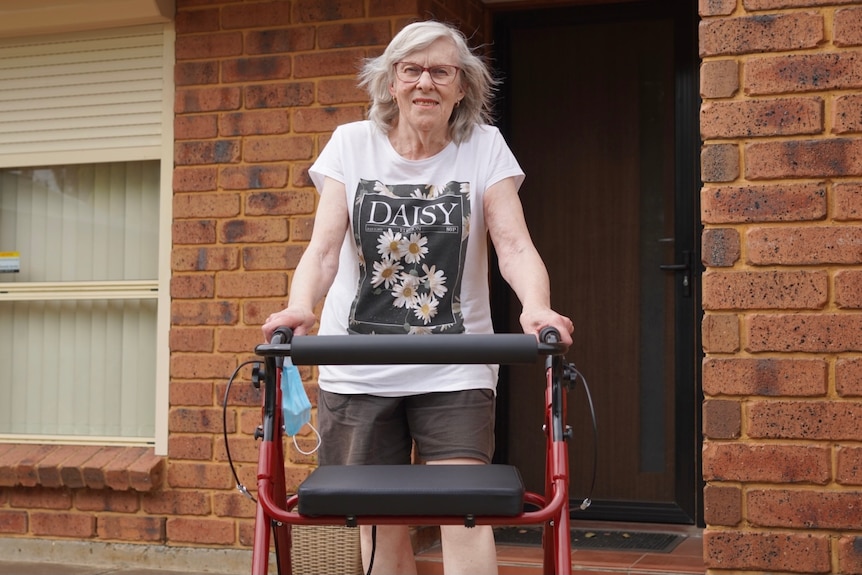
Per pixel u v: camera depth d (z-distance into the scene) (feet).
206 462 16.65
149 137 17.40
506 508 7.19
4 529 17.56
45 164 18.06
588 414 18.03
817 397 12.00
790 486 12.05
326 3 16.19
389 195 9.39
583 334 18.10
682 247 17.52
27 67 18.12
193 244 16.78
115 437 17.94
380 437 9.57
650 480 17.74
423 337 7.49
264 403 7.95
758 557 12.08
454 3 17.16
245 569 16.35
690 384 17.40
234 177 16.58
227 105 16.65
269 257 16.39
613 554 15.67
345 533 14.82
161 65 17.28
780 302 12.09
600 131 18.15
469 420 9.32
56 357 18.48
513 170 9.53
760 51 12.22
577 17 18.24
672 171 17.76
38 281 18.51
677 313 17.54
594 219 18.12
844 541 11.86
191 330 16.75
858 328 11.89
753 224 12.21
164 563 16.76
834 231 11.98
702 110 12.37
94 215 18.25
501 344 7.47
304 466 15.94
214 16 16.76
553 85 18.39
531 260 9.20
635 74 18.01
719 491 12.21
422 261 9.32
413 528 15.99
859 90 12.00
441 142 9.51
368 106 15.85
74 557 17.21
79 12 17.28
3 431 18.67
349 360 7.53
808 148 12.07
